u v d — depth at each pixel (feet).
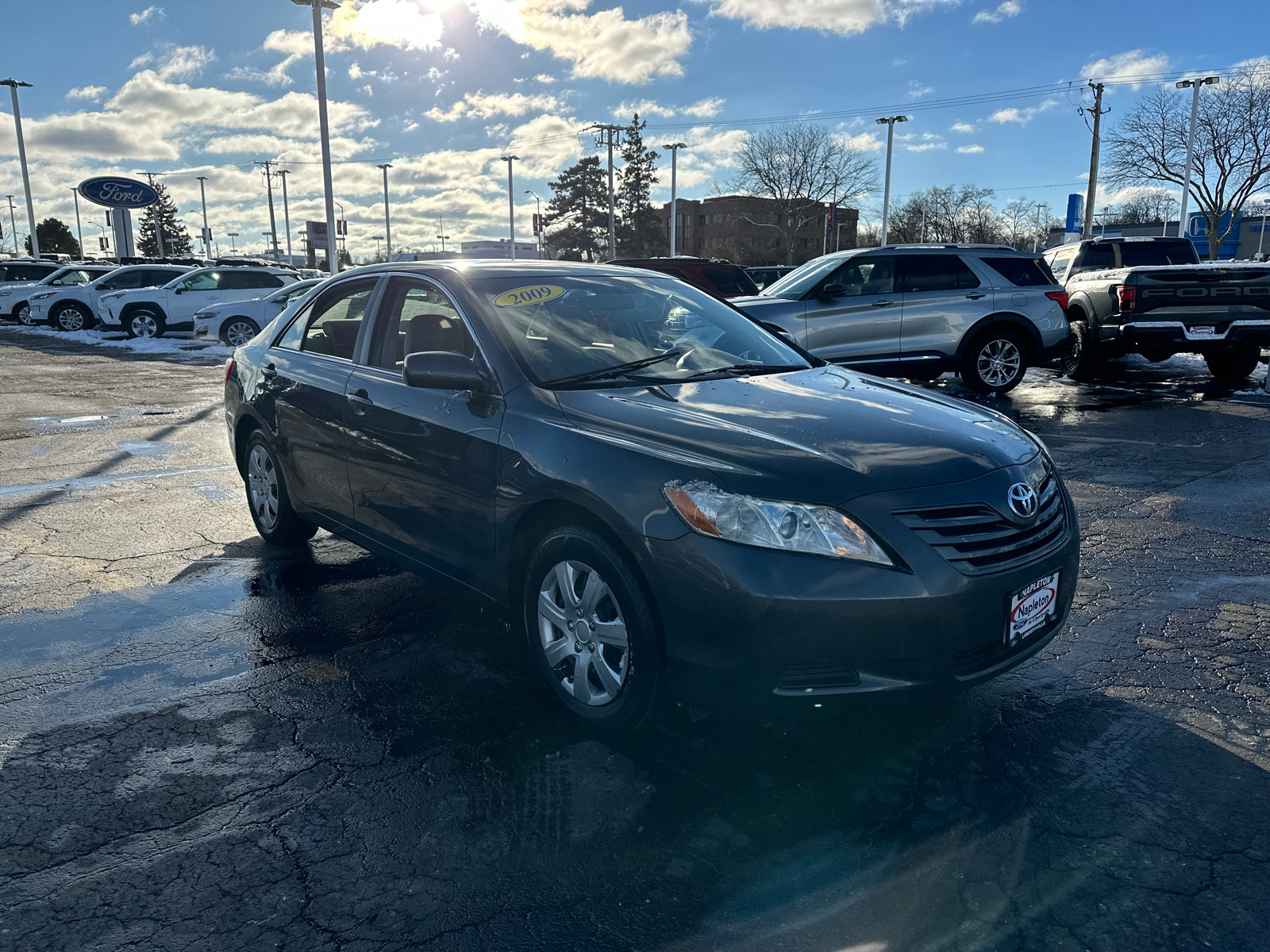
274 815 8.70
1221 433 27.84
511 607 11.12
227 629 13.26
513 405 10.87
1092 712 10.55
